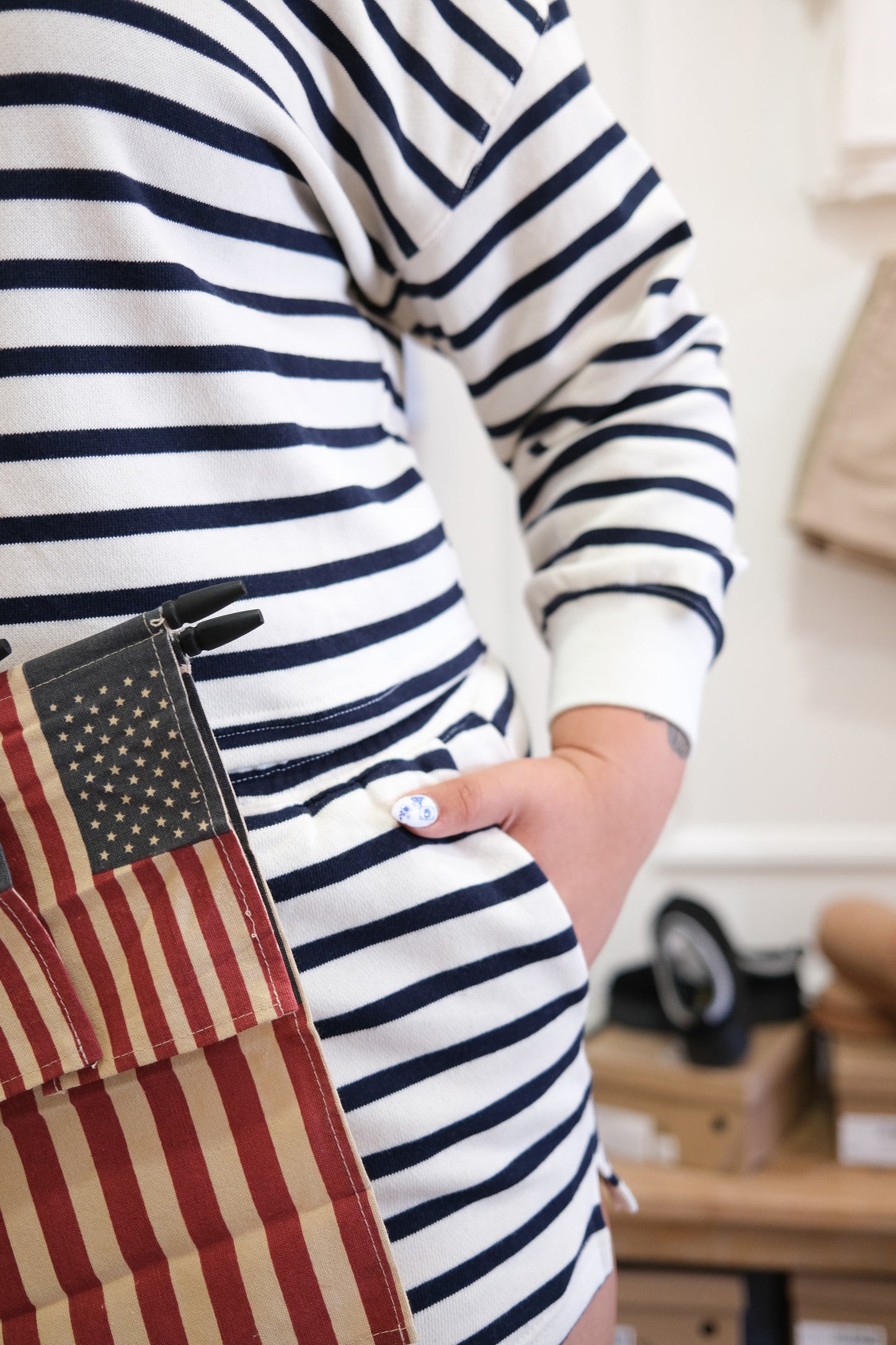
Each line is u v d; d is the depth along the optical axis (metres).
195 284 0.43
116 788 0.39
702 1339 1.17
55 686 0.39
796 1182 1.15
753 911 1.49
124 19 0.41
